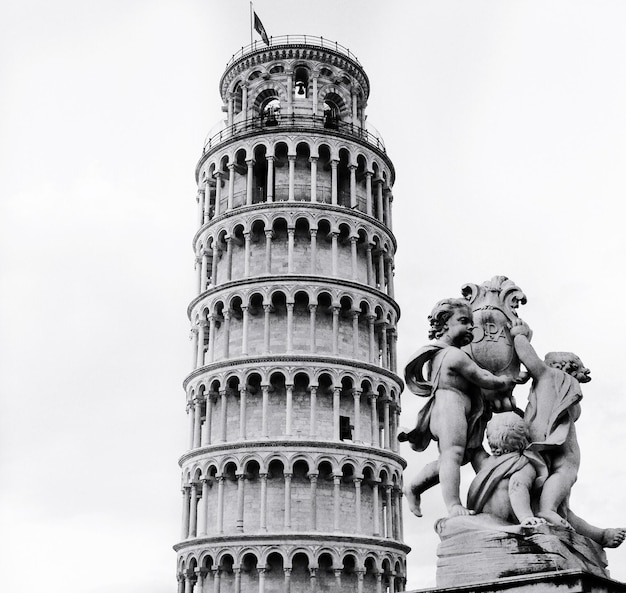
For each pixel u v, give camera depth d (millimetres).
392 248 107750
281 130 103250
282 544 87688
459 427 12359
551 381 12625
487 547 11164
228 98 112250
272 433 94000
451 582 11289
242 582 88688
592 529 12352
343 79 109875
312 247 99375
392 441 99125
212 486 93562
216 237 103062
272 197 101562
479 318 13273
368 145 106062
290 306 96688
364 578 90125
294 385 94812
